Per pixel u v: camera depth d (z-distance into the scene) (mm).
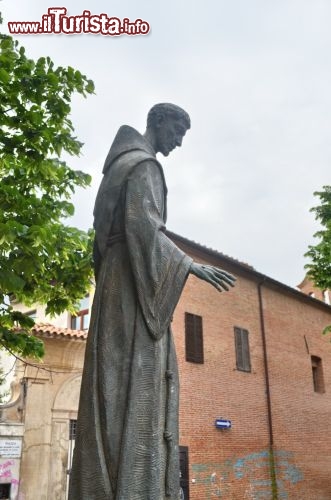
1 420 16781
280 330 24312
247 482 19891
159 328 2791
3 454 16328
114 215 3039
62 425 17672
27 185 7961
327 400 25781
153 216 2951
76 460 2656
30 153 7285
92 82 7633
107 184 3104
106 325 2840
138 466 2559
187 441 18172
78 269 8711
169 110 3480
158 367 2762
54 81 7250
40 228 6648
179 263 2893
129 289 2883
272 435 21609
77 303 9312
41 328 17656
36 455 16859
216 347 20453
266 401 22047
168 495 2631
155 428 2650
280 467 21516
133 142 3240
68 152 7586
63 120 7590
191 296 20156
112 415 2650
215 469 18797
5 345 8172
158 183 3096
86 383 2771
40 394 17609
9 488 16125
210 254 21141
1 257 6758
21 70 7184
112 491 2525
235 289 22578
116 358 2758
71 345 18406
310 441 23719
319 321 27375
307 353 25609
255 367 22172
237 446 19922
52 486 16797
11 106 7148
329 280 18781
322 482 23578
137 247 2883
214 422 19312
